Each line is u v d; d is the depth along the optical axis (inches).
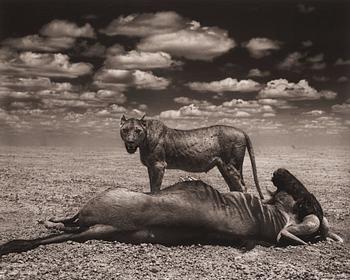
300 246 259.1
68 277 200.8
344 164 726.5
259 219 256.1
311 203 272.2
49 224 273.7
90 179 522.3
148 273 209.0
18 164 674.8
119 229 243.3
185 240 249.4
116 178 537.0
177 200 245.6
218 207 250.2
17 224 291.6
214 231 249.1
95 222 245.1
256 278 207.5
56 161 746.2
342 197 426.9
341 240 277.6
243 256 240.1
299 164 721.0
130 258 226.5
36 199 385.1
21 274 203.2
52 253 229.3
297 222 269.6
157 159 295.4
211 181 537.0
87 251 231.6
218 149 301.7
